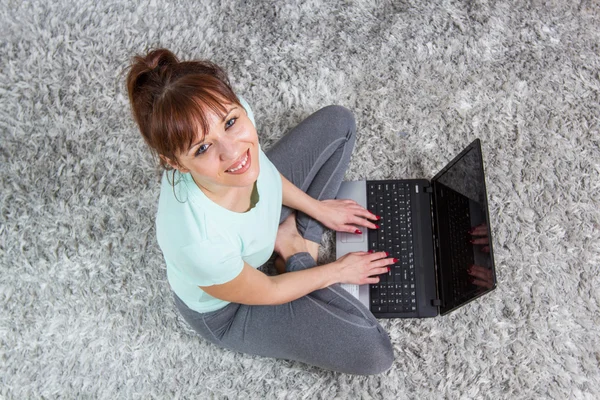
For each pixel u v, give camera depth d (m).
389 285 1.34
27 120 1.55
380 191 1.42
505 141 1.48
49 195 1.49
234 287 1.00
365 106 1.53
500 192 1.44
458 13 1.60
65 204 1.48
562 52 1.56
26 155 1.52
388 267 1.35
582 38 1.57
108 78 1.58
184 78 0.70
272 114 1.54
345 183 1.44
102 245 1.45
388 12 1.61
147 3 1.63
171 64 0.72
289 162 1.32
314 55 1.58
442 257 1.31
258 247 1.07
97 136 1.53
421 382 1.32
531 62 1.55
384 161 1.48
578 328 1.34
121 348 1.38
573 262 1.39
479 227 1.12
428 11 1.61
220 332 1.24
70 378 1.37
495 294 1.37
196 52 1.60
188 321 1.25
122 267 1.44
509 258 1.39
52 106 1.56
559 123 1.50
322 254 1.43
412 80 1.55
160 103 0.70
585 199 1.43
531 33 1.58
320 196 1.37
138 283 1.43
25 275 1.44
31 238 1.46
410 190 1.41
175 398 1.34
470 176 1.18
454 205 1.26
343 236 1.39
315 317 1.21
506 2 1.61
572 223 1.42
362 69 1.57
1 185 1.50
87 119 1.55
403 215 1.39
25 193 1.49
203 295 1.11
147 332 1.39
